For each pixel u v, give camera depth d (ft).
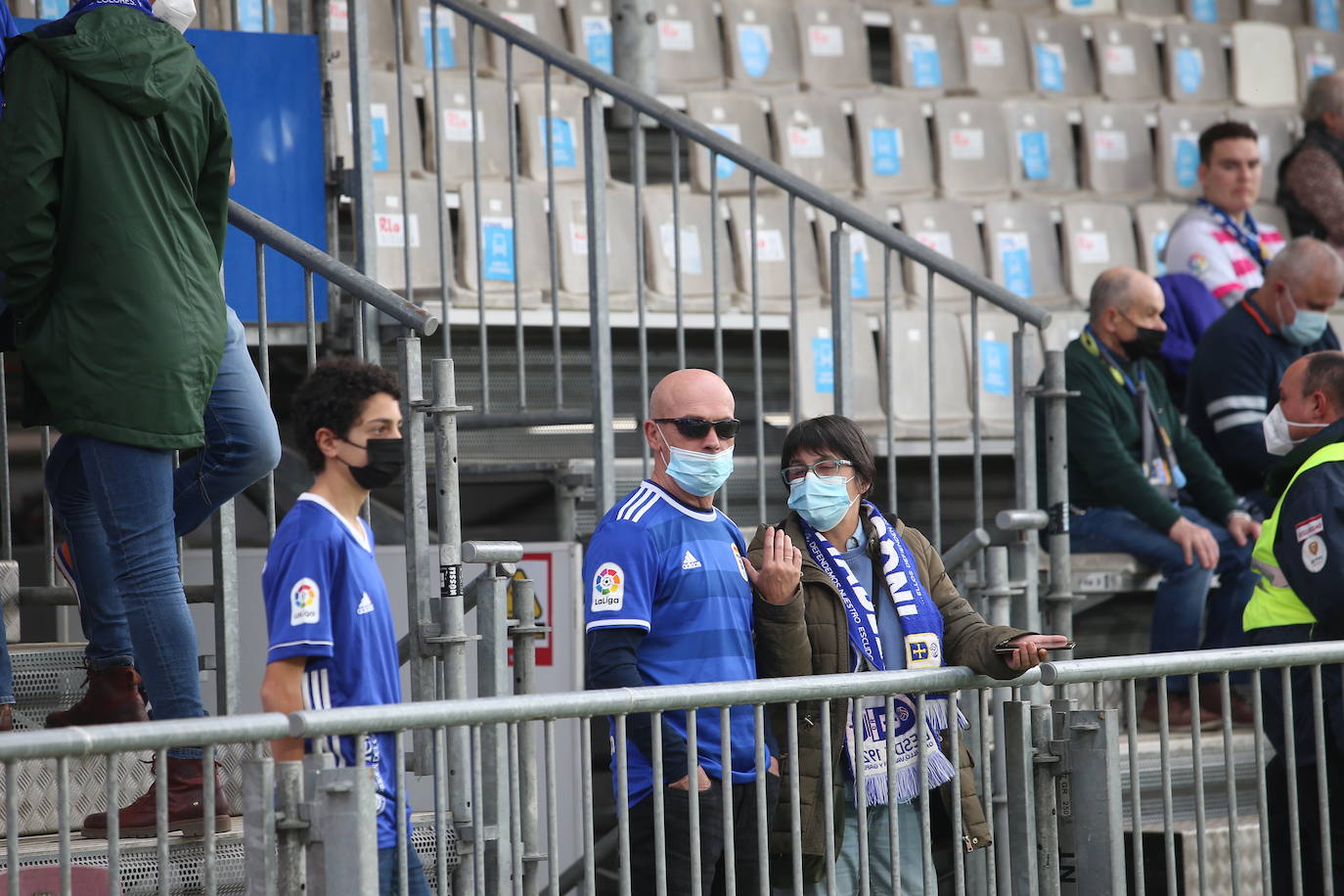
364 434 31.96
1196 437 61.41
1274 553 45.65
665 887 31.27
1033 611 45.98
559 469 54.80
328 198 55.42
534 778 37.88
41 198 33.78
